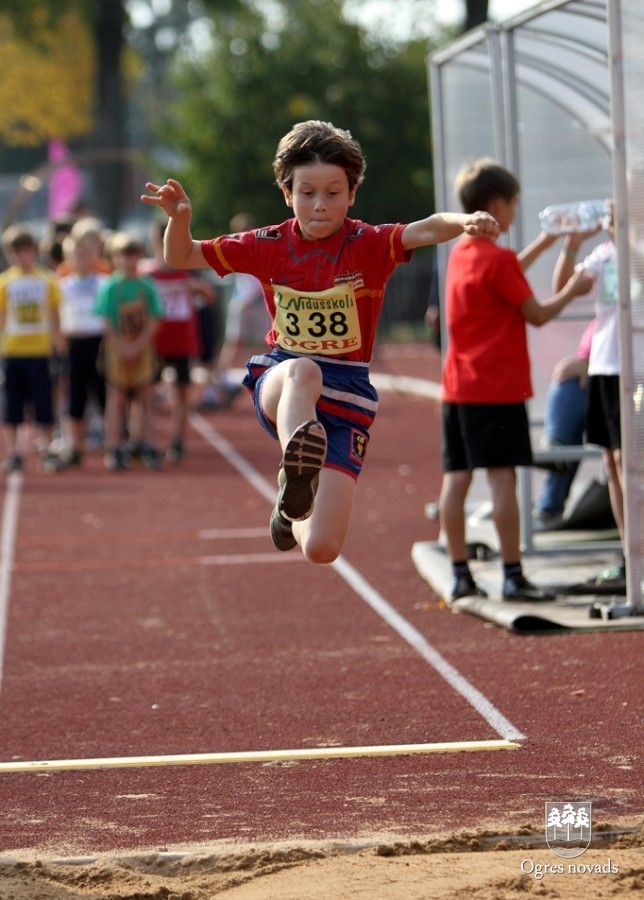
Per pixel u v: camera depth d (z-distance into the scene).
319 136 11.85
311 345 12.30
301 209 11.91
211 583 22.58
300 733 14.27
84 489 33.56
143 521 28.86
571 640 17.78
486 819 11.49
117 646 18.50
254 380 12.59
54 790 12.70
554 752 13.33
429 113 88.38
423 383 60.16
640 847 10.85
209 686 16.30
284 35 88.62
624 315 18.42
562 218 19.75
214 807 12.08
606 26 20.42
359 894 9.81
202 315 50.31
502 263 18.88
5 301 36.34
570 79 23.19
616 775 12.55
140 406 37.12
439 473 35.31
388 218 88.75
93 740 14.28
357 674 16.59
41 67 122.94
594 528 24.83
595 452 22.92
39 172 64.69
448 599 20.16
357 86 88.12
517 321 19.23
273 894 9.91
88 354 37.00
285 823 11.58
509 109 22.98
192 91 88.94
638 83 18.17
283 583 22.41
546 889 9.85
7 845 11.30
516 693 15.47
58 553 25.56
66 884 10.41
